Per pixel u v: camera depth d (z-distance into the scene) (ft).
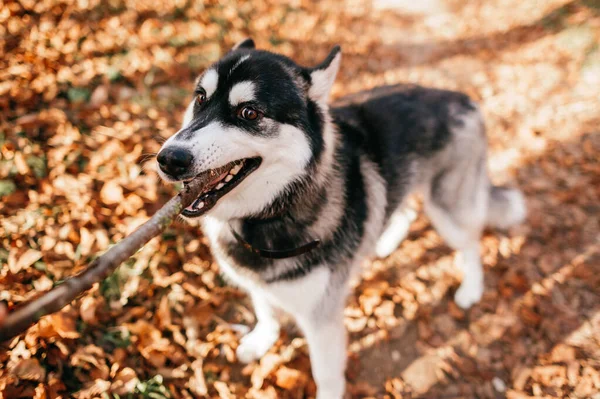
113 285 9.14
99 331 8.51
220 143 6.24
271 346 9.64
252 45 8.84
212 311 9.88
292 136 6.75
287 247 7.14
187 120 7.39
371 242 8.43
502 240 12.82
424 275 11.84
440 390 9.62
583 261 12.28
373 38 21.42
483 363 10.11
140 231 4.87
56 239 9.34
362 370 9.74
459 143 9.73
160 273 9.78
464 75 19.48
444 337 10.53
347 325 10.34
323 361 8.01
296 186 6.91
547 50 20.48
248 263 7.33
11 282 8.36
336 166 7.57
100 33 14.73
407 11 24.39
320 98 7.41
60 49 13.55
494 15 24.14
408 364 9.98
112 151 11.41
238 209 6.97
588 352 10.32
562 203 13.89
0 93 11.62
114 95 13.08
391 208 8.86
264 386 9.00
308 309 7.44
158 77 14.33
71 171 10.73
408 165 8.91
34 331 7.66
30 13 14.10
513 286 11.64
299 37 19.67
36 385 7.22
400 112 9.02
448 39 22.18
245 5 19.75
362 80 18.28
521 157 15.35
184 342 9.09
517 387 9.71
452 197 10.27
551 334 10.57
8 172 10.00
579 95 17.92
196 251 10.49
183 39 16.14
